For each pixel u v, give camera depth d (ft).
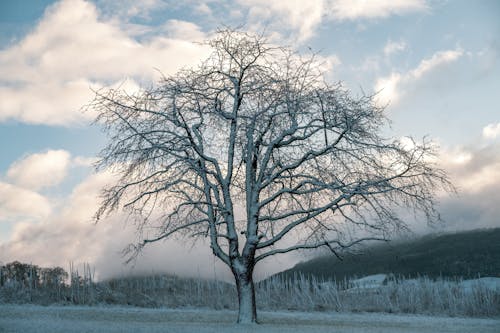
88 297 156.97
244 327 59.77
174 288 176.35
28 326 55.31
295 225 68.95
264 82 71.15
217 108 71.10
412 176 67.00
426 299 155.43
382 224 67.92
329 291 163.53
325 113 68.33
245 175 77.20
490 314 135.33
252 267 68.28
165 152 69.15
